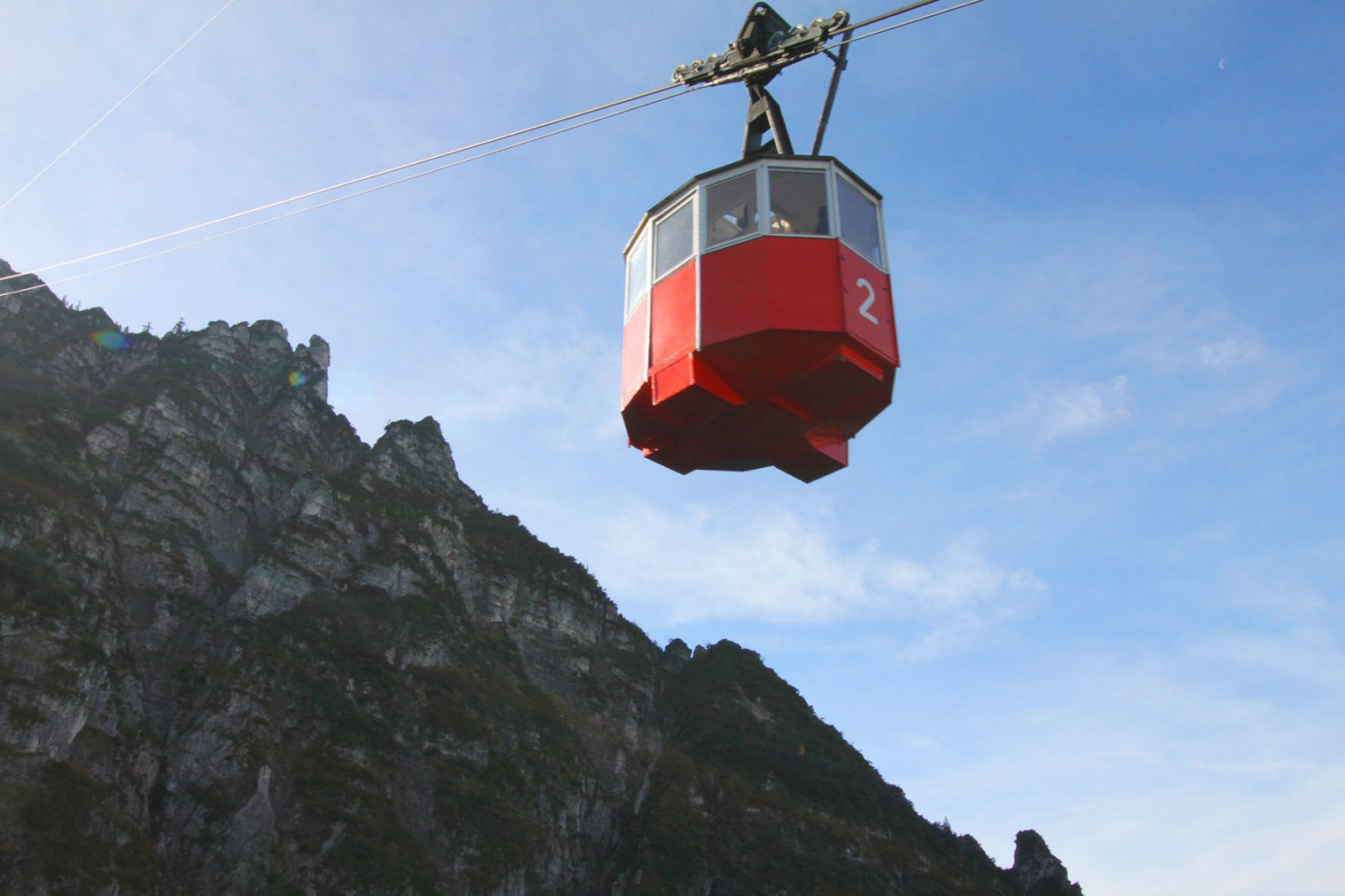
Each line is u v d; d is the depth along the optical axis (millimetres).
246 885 65812
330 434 131375
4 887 55750
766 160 18422
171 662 82938
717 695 124750
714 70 20938
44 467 88438
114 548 87500
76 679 70750
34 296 121375
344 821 73125
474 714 92625
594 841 93625
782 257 17625
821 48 19812
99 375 113375
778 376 17781
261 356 135875
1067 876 121875
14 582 74125
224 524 100938
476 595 114125
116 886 60250
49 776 63844
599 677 117812
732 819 98938
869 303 17844
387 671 91188
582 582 129375
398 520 112562
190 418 108000
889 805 115188
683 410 18531
